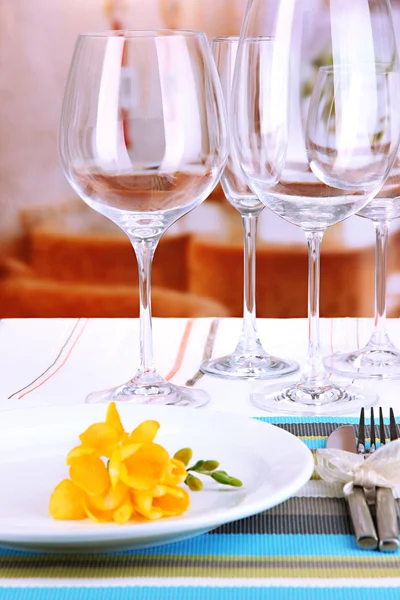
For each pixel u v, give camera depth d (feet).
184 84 2.90
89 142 2.92
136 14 6.64
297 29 2.85
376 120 2.87
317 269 3.12
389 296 6.93
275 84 2.88
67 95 2.94
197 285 7.05
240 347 3.52
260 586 2.25
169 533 2.26
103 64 2.89
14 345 3.64
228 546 2.35
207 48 2.94
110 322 3.89
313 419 2.90
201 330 3.79
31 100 6.84
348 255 6.92
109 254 7.09
